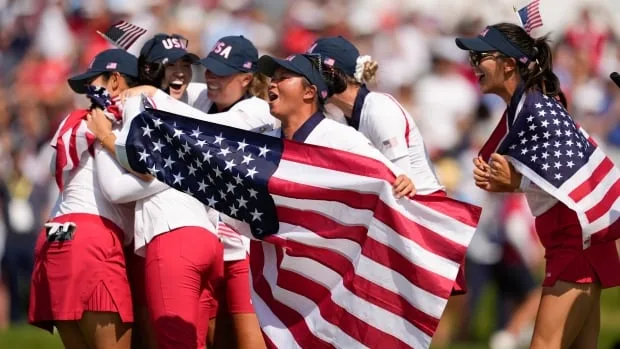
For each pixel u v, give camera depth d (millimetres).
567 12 71375
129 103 30172
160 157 29438
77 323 30672
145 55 31922
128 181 29891
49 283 30344
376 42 69312
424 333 28047
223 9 72062
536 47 29438
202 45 70188
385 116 30844
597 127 63750
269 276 29516
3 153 57531
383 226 28219
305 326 29031
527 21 29578
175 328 29750
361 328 28469
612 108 64938
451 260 27953
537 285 52656
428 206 28094
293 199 28766
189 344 29828
